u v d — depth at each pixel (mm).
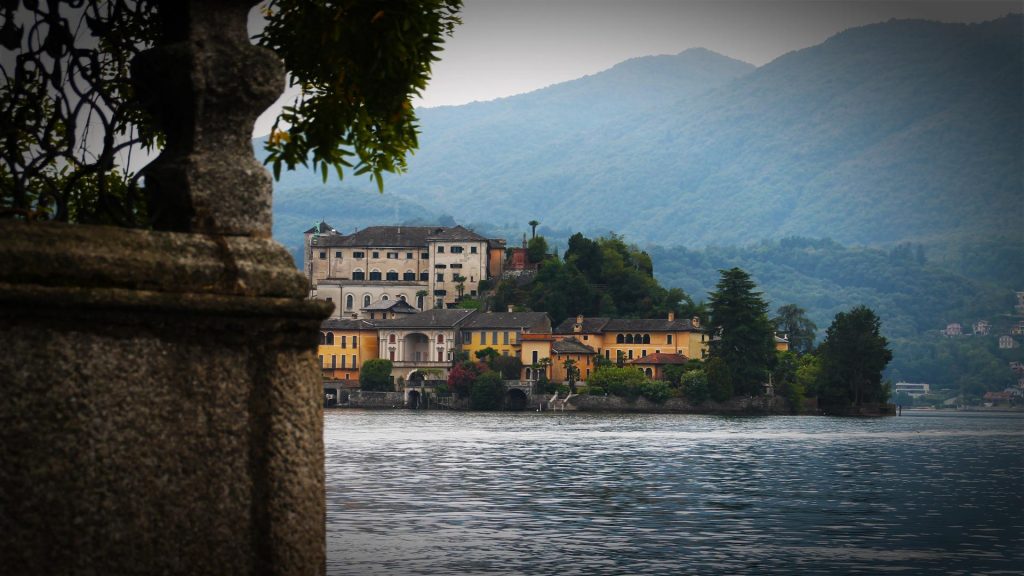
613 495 76062
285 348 11156
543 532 55188
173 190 11445
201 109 11539
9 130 12164
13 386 9945
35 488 9992
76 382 10172
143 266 10594
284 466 11031
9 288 9859
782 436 176250
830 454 129875
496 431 180750
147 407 10477
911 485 86875
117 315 10359
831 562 47531
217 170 11477
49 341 10094
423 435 164375
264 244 11406
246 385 10977
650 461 113625
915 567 46625
